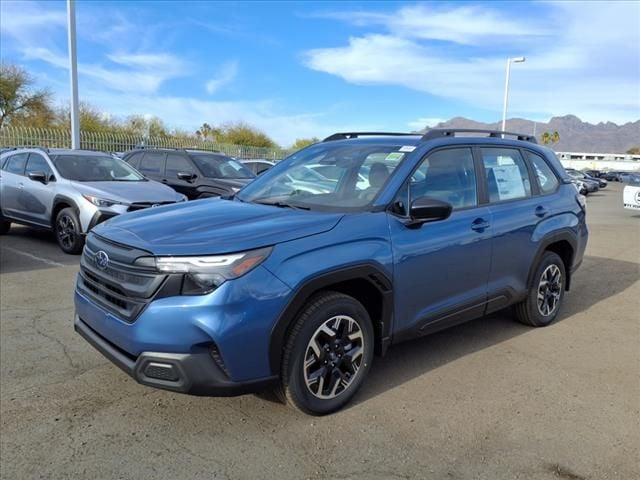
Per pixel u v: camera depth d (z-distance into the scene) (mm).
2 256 7930
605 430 3260
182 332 2785
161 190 8641
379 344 3580
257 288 2855
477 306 4266
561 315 5637
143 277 2895
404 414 3389
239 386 2898
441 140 4160
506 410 3482
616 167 111375
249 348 2869
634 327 5273
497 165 4598
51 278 6617
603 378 4031
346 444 3031
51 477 2684
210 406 3418
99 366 3994
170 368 2822
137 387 3666
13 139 16766
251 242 2932
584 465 2891
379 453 2951
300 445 3008
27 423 3174
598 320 5488
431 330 3916
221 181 10211
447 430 3211
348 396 3414
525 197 4828
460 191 4160
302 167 4293
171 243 2943
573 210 5312
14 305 5449
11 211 9383
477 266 4164
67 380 3754
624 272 8023
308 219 3307
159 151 11477
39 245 8961
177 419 3258
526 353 4504
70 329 4766
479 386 3832
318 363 3223
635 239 11961
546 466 2873
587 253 9828
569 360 4375
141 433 3098
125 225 3406
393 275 3477
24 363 4020
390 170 3771
